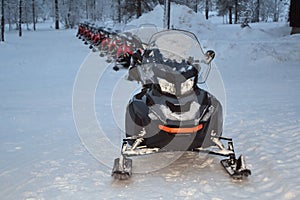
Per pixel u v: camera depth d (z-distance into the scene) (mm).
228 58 17641
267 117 7312
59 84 12164
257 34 28000
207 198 4223
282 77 12750
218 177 4793
